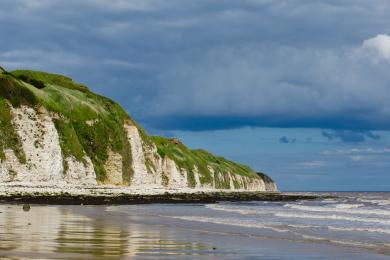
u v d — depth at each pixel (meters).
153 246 21.98
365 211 60.88
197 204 82.88
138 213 51.94
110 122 145.38
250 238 27.20
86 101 150.25
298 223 39.72
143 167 149.38
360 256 20.69
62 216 41.88
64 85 160.75
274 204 89.81
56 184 106.81
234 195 154.38
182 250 21.03
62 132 122.50
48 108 123.88
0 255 17.45
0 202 66.81
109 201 81.00
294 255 20.59
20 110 109.75
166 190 152.88
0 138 102.19
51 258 17.06
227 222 39.66
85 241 22.83
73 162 119.12
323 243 25.41
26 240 22.30
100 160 134.75
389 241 26.88
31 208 54.34
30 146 106.81
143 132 167.88
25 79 141.12
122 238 24.95
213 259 18.69
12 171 100.25
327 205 86.00
